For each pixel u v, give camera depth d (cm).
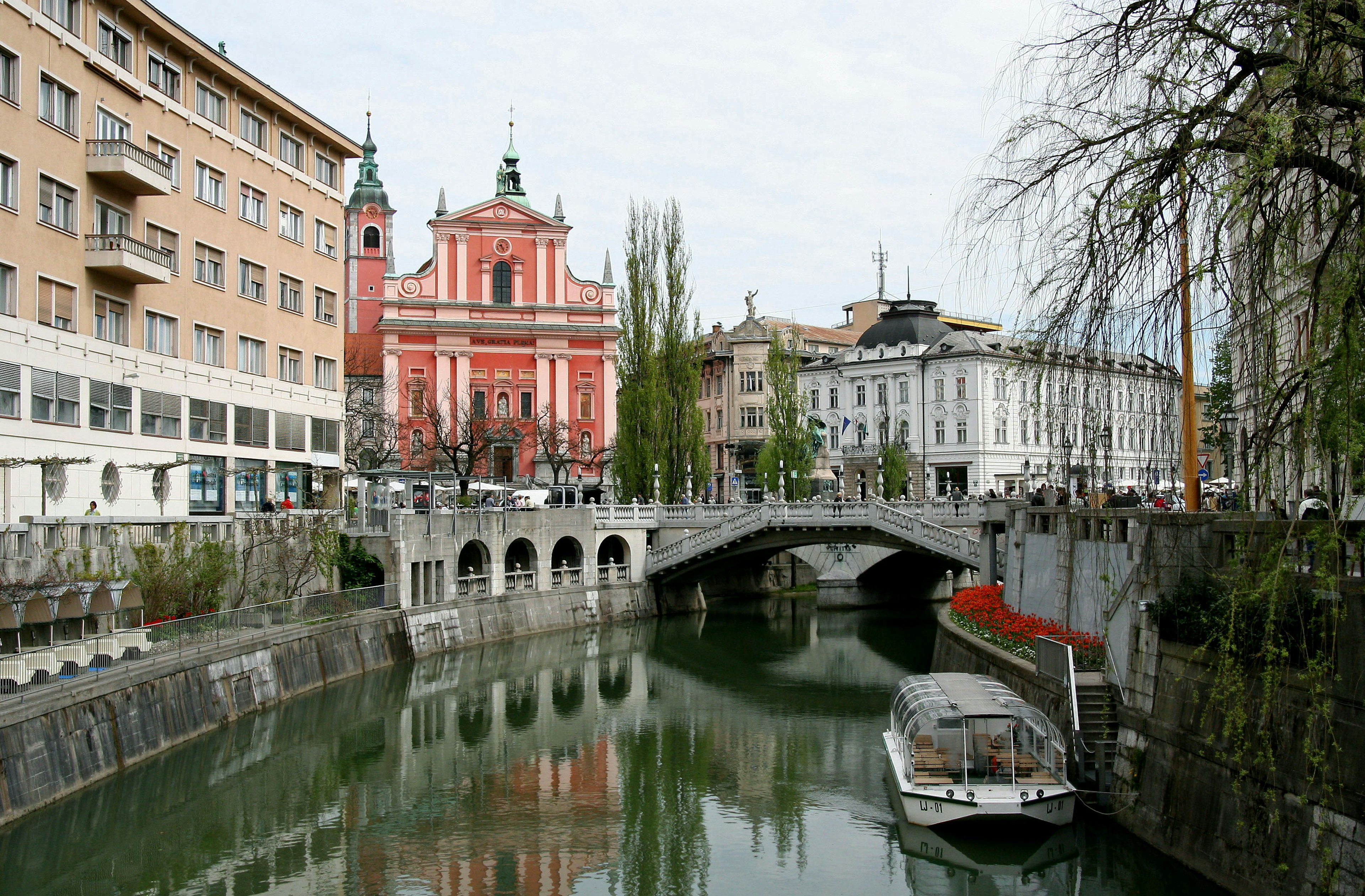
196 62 4419
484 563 5588
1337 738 1662
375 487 5197
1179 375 1516
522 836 2588
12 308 3369
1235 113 1355
